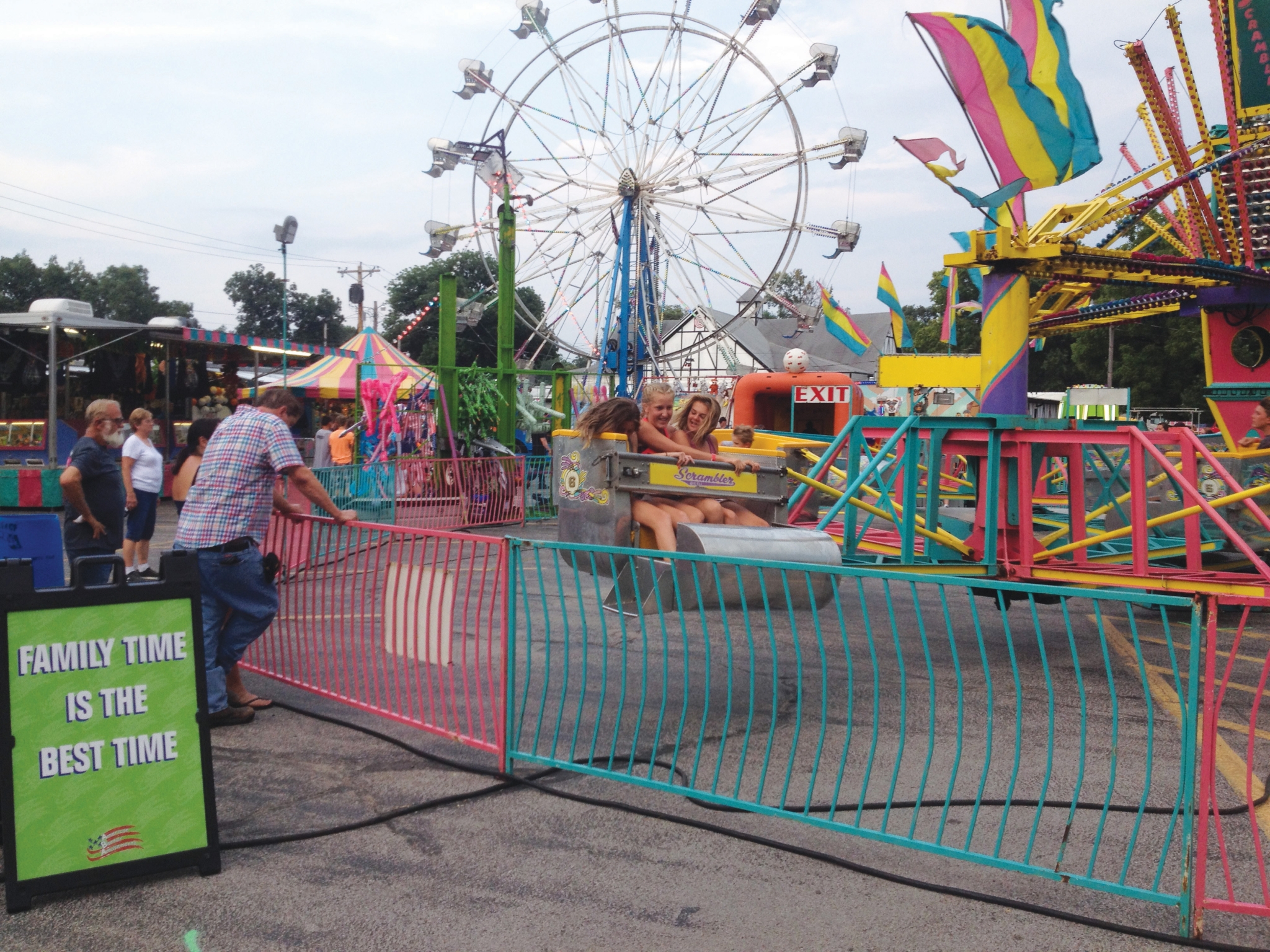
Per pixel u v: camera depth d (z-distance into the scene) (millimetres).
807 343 67312
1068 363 52969
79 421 18312
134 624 3252
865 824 3689
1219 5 9766
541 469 17016
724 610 3756
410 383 19250
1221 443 12367
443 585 4438
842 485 8664
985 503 6828
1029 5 6223
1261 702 5762
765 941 2809
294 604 5559
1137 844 3572
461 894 3086
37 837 3020
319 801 3889
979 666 6484
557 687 5605
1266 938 2854
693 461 5539
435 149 22016
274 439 4770
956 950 2771
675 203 21047
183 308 84500
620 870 3271
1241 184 9875
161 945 2770
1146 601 2863
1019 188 6332
